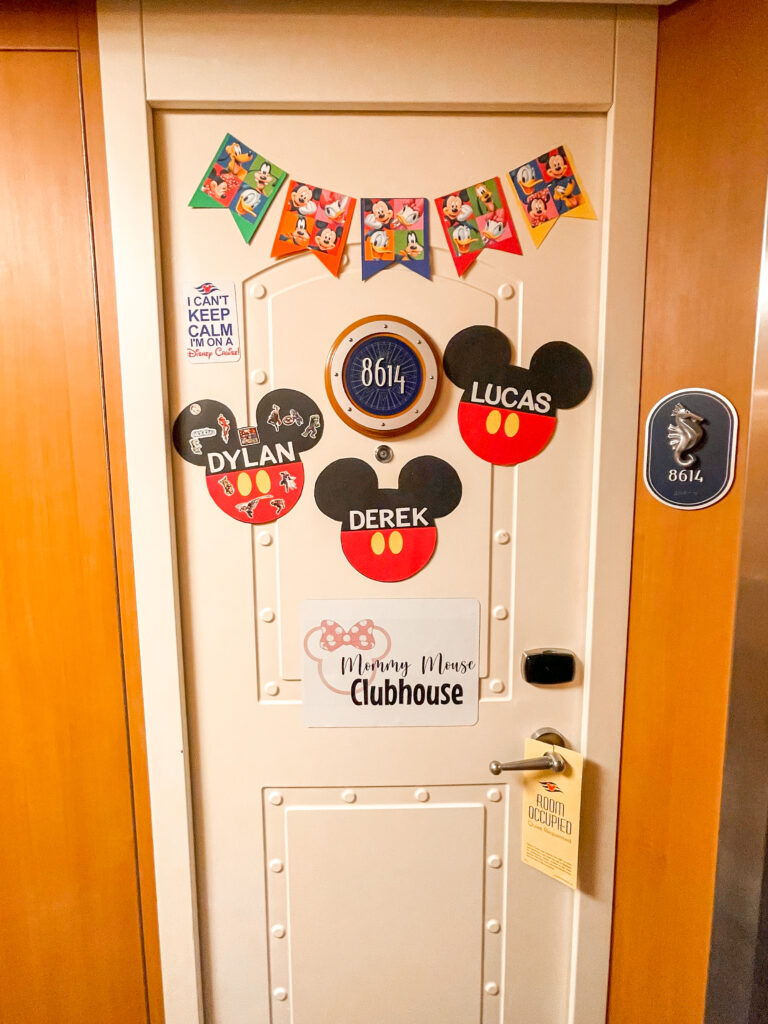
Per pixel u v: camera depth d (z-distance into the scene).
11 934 1.07
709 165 0.89
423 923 1.11
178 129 0.93
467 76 0.91
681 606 0.98
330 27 0.89
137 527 0.98
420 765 1.07
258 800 1.07
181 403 0.98
